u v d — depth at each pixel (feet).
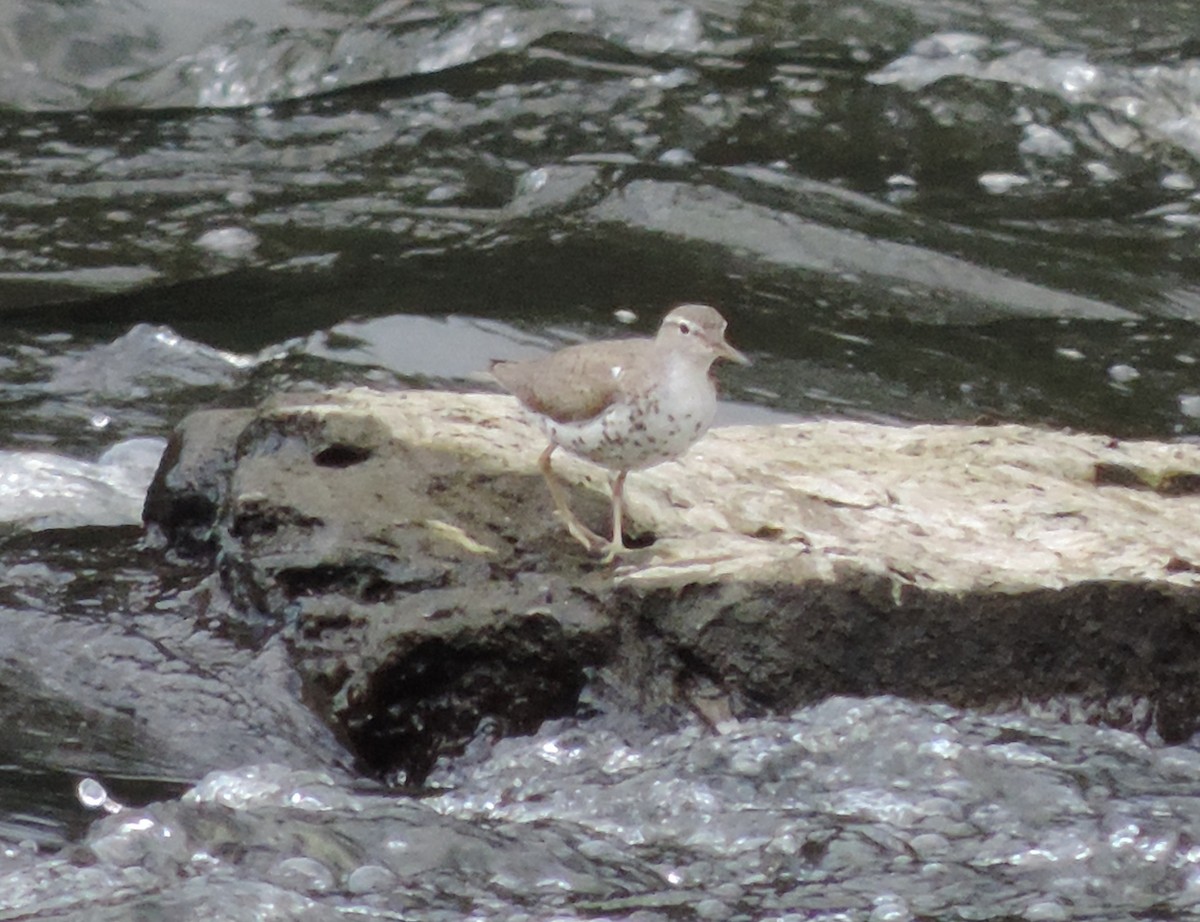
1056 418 48.42
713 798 31.53
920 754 32.35
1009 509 37.37
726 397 48.29
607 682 33.40
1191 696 34.81
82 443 46.60
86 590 37.96
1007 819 31.01
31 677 35.70
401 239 56.95
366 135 63.82
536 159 61.82
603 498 36.04
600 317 51.75
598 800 31.76
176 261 56.08
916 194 59.77
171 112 65.82
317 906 27.91
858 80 65.77
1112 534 36.32
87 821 31.45
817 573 33.19
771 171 60.59
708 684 33.35
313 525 35.50
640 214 57.67
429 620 33.60
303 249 56.59
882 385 49.42
